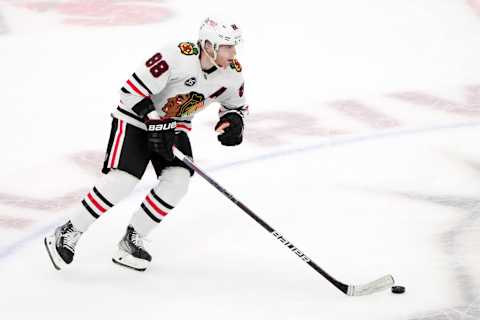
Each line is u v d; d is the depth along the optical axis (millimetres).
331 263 13266
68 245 12516
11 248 13773
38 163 17641
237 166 17516
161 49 11859
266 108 20938
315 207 15477
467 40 26031
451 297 12078
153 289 12383
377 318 11484
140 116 12023
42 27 27453
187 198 15922
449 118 20203
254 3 29562
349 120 20125
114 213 15203
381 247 13789
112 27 27375
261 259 13422
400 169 17250
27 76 23203
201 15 28516
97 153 18203
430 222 14703
